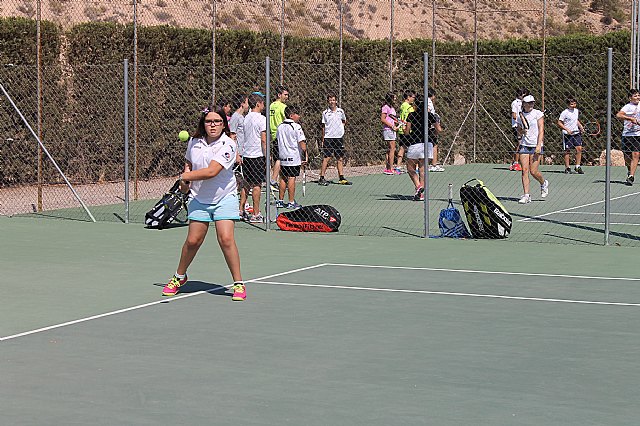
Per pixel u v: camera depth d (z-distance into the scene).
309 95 34.75
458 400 8.44
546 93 38.34
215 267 15.68
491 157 38.97
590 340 10.65
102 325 11.45
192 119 31.62
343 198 26.31
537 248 17.64
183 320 11.72
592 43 38.00
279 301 12.85
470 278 14.58
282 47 30.81
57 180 28.83
